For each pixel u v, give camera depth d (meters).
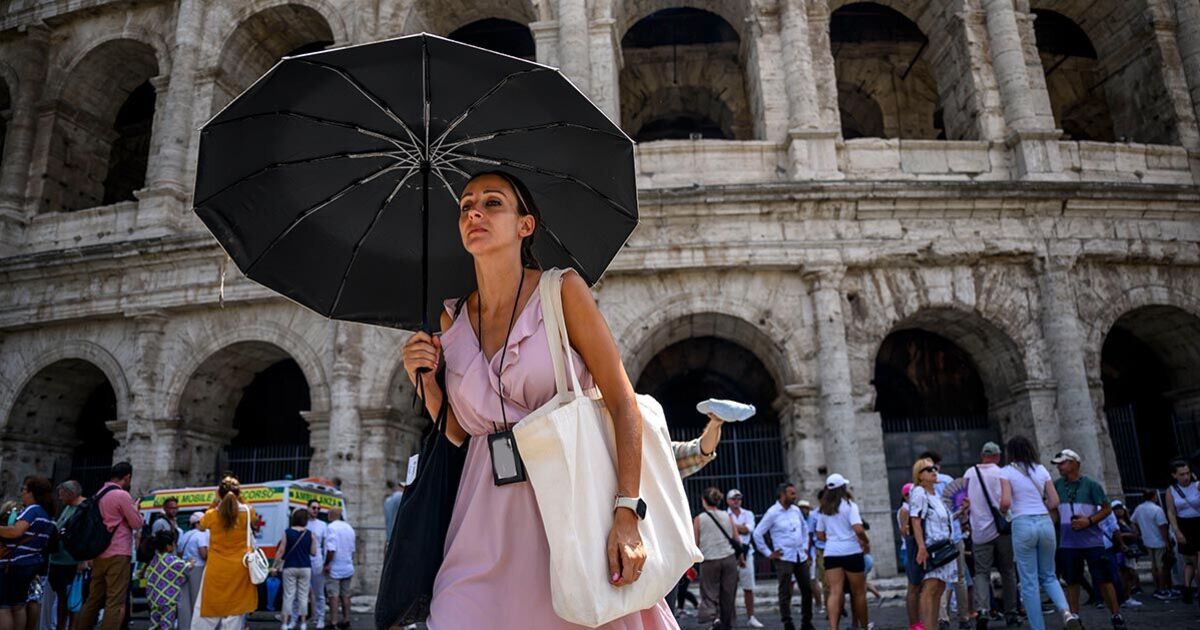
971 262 23.58
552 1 26.14
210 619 11.77
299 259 4.29
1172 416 26.05
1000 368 24.17
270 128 3.97
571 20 25.08
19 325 26.39
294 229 4.23
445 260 4.45
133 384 25.23
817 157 24.02
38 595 13.74
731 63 31.61
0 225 27.41
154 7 29.44
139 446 24.52
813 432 22.34
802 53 25.05
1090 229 23.91
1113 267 24.02
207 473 25.94
